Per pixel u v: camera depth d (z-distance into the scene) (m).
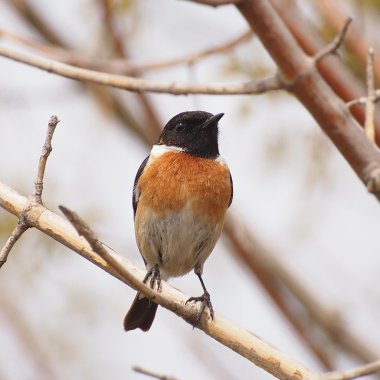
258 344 7.85
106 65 11.31
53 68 9.13
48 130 7.80
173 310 7.73
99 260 7.84
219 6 8.73
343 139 8.59
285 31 8.68
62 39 15.38
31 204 7.85
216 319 8.02
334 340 13.43
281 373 7.71
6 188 8.00
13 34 11.33
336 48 8.66
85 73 9.09
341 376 5.97
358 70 11.16
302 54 8.70
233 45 10.95
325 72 10.05
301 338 12.75
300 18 10.76
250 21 8.72
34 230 13.91
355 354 13.33
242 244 13.18
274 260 14.11
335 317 13.46
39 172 7.91
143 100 13.80
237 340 7.90
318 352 12.62
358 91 10.04
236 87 8.85
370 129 8.60
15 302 14.33
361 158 8.52
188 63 11.11
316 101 8.69
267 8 8.65
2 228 13.26
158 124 13.91
